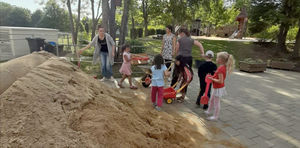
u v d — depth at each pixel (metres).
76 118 2.14
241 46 18.70
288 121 4.43
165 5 21.73
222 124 4.16
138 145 2.36
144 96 5.43
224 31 38.59
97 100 2.81
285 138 3.70
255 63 9.98
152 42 17.77
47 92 2.24
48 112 1.97
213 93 4.30
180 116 4.36
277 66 11.69
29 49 11.38
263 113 4.83
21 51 11.20
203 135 3.62
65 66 3.31
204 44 19.61
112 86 6.24
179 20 21.36
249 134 3.79
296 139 3.68
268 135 3.79
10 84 2.24
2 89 2.13
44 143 1.64
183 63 5.14
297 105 5.45
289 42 20.00
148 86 6.28
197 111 4.79
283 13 15.69
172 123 3.73
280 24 16.73
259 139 3.63
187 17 21.30
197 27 40.09
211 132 3.78
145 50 12.14
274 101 5.74
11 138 1.58
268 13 15.78
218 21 34.72
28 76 2.40
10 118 1.74
